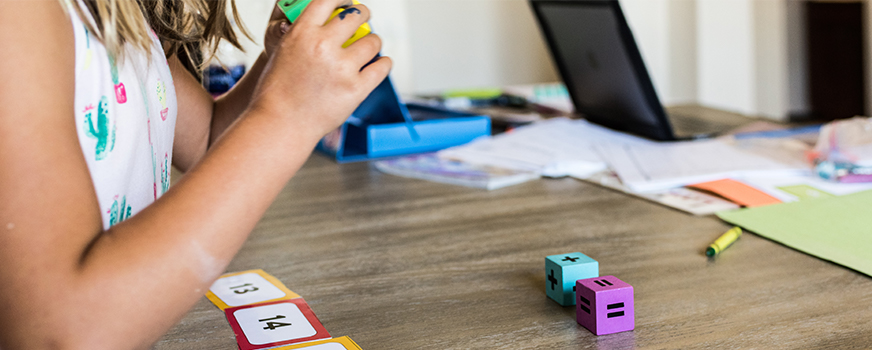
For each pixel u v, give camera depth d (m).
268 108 0.45
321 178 1.16
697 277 0.64
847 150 1.00
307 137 0.45
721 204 0.88
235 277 0.69
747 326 0.53
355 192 1.05
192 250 0.40
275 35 0.66
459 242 0.78
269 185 0.43
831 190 0.93
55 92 0.38
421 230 0.84
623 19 1.14
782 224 0.77
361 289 0.65
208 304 0.62
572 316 0.57
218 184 0.42
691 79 3.37
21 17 0.37
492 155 1.24
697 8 3.27
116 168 0.46
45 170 0.37
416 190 1.05
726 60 3.39
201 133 0.75
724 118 1.54
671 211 0.87
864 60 3.33
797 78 3.59
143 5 0.55
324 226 0.87
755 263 0.67
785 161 1.07
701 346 0.50
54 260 0.37
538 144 1.29
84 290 0.37
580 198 0.96
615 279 0.55
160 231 0.40
